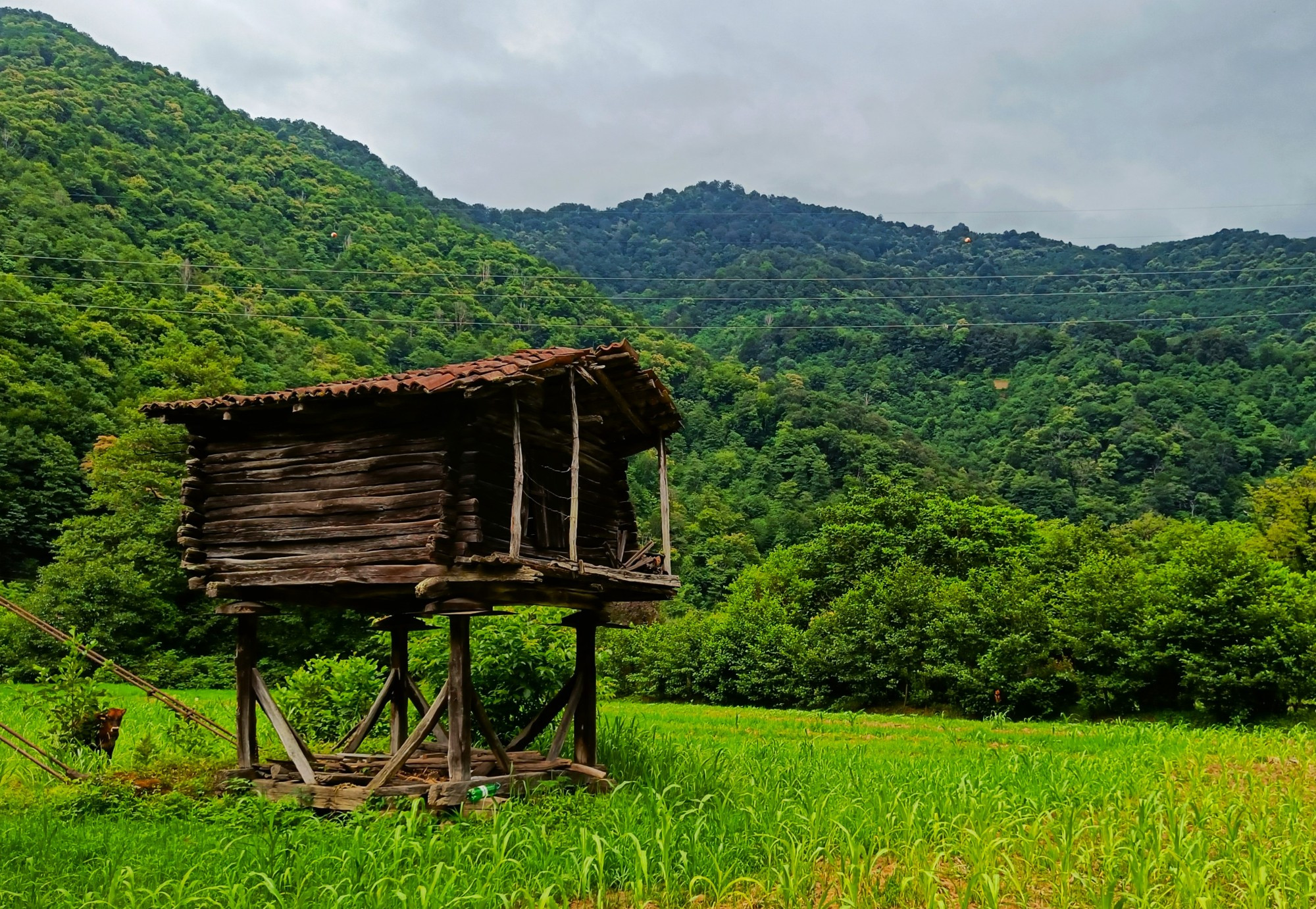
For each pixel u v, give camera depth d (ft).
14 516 174.81
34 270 274.36
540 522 49.03
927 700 132.87
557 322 425.28
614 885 34.65
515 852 36.70
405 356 361.92
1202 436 339.57
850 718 111.96
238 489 48.52
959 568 156.66
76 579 138.10
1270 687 105.91
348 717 67.62
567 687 54.65
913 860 35.45
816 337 513.04
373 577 44.73
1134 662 113.50
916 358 482.28
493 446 46.24
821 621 143.54
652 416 55.72
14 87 408.87
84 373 220.02
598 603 54.19
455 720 44.19
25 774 51.70
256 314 309.63
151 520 149.48
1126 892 34.24
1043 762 62.08
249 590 48.11
